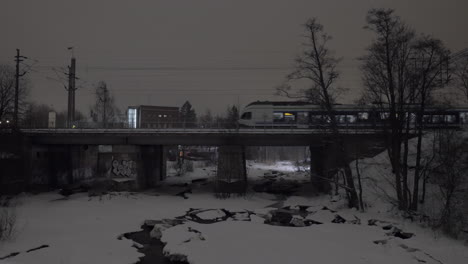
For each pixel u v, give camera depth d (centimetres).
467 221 2462
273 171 6988
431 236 2230
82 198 3766
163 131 4141
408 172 3316
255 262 1688
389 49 2886
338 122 3734
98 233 2259
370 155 3900
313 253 1822
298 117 4512
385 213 2812
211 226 2467
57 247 1889
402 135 3191
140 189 4516
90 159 5800
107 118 7919
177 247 1925
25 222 2511
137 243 2094
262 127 4562
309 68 3139
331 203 3362
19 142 4041
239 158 4134
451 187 2564
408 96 2833
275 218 2933
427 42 2681
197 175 6562
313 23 3130
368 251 1873
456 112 3894
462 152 2797
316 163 4647
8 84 4709
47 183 4588
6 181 3762
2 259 1683
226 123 4319
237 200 3759
